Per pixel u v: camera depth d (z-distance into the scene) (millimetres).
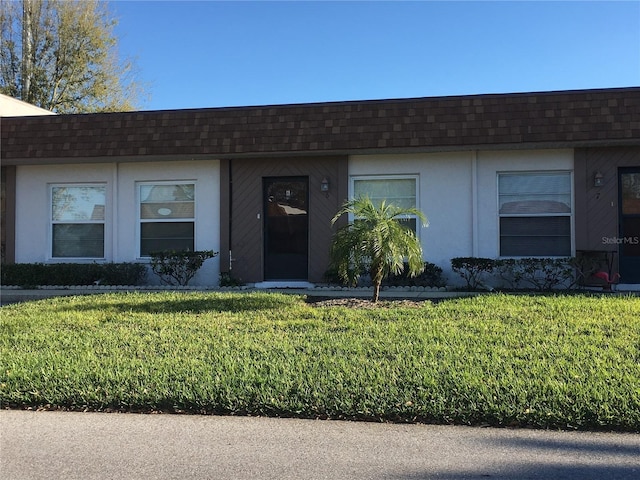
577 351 6148
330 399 5008
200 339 6984
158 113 12555
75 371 5781
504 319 7836
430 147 11539
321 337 6953
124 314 8633
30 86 26250
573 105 11133
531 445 4316
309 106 12141
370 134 11695
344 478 3861
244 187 12742
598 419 4551
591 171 11555
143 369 5793
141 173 13203
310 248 12438
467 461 4074
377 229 8602
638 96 10977
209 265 12852
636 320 7574
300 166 12562
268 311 8711
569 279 11367
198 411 5094
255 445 4398
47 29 26375
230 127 12234
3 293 11758
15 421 4965
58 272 12695
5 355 6422
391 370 5633
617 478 3814
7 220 13500
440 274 11977
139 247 13336
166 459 4191
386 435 4555
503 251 12070
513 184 12055
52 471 4035
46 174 13484
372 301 9594
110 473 3988
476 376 5379
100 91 27266
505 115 11320
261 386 5289
